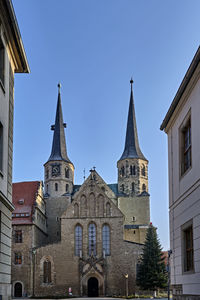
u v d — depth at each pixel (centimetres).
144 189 11038
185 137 2555
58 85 12069
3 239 2309
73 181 11481
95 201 9119
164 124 2914
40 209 9450
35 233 8844
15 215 8744
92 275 8619
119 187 11094
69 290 8338
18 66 2759
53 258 8644
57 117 11769
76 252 8819
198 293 2083
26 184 9581
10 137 2562
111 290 8538
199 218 2114
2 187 2328
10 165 2544
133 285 8488
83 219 9006
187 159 2488
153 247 8262
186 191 2378
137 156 11169
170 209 2794
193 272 2184
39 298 7938
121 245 8762
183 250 2422
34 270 8481
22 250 8512
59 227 10425
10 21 2336
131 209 10712
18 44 2558
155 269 8088
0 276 2222
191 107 2314
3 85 2386
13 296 8306
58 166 10988
